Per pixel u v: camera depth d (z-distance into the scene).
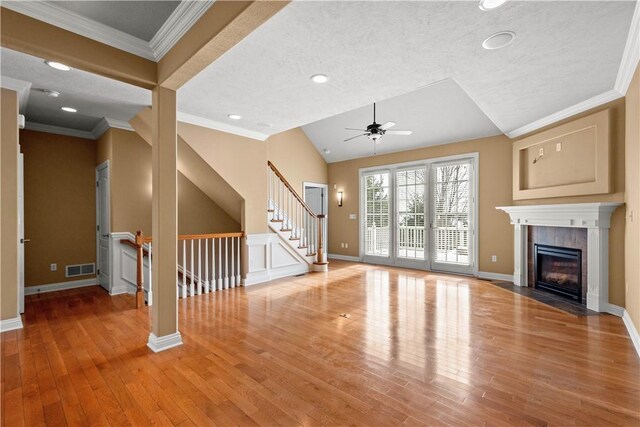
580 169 4.20
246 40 2.50
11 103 3.26
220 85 3.40
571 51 2.72
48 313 3.87
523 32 2.42
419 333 3.24
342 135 7.49
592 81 3.38
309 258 6.65
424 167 6.91
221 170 4.96
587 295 4.08
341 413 1.96
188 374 2.42
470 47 2.63
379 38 2.48
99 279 5.41
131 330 3.32
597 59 2.87
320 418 1.91
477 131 5.96
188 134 4.57
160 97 2.86
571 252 4.48
